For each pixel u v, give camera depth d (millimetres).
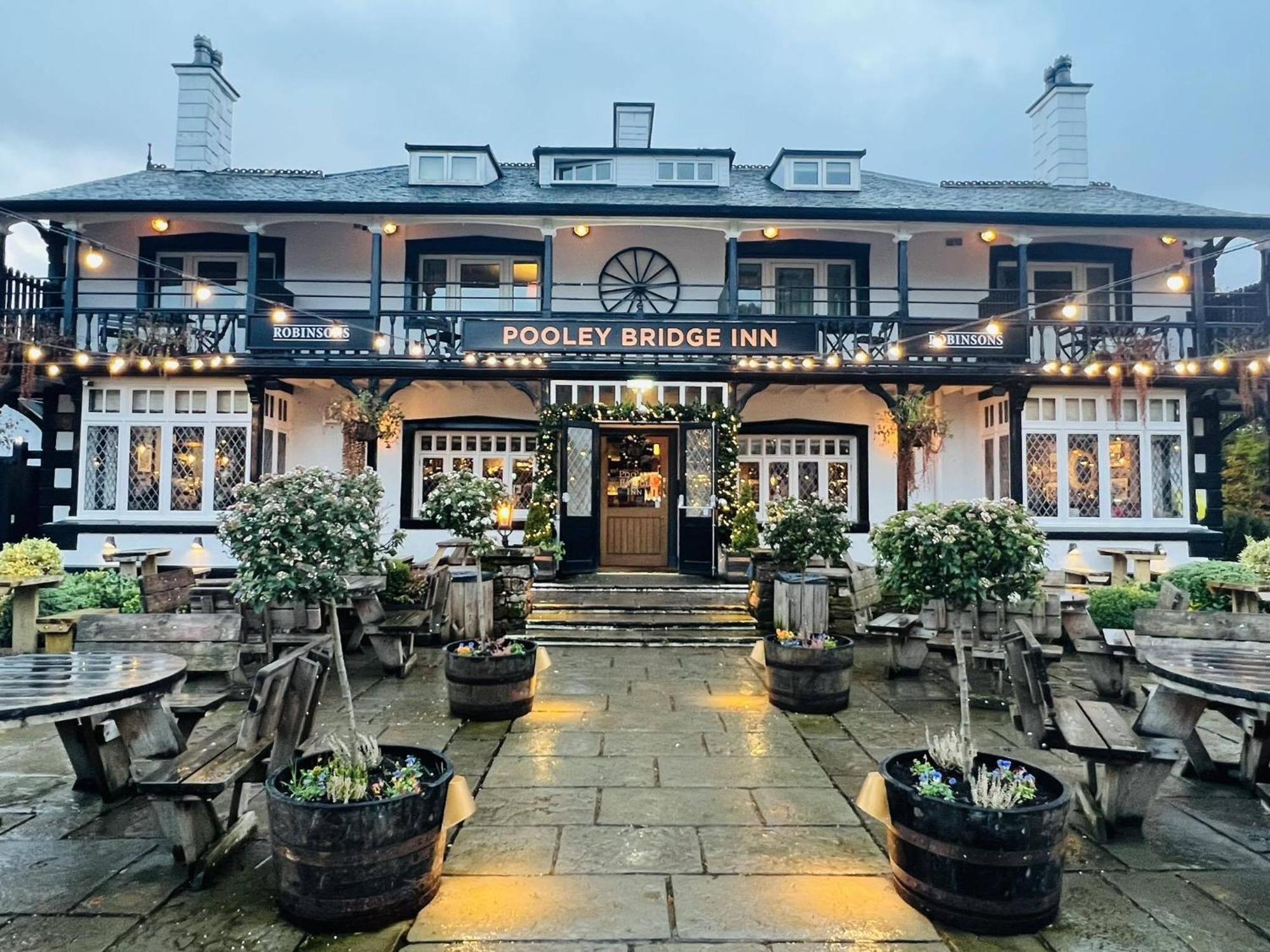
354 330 12219
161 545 12258
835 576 9836
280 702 3988
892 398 12852
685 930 3156
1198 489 13359
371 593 7879
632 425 12688
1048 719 4055
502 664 6195
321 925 3119
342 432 12680
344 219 12484
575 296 14188
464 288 14078
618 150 14555
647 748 5496
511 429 13648
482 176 14414
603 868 3680
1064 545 12547
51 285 13336
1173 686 3998
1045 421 12766
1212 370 12367
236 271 13898
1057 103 15945
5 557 7953
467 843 3943
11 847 3877
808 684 6395
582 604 10156
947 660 7586
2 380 11812
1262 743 4582
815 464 13914
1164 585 6836
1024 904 3107
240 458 12445
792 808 4430
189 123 15031
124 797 4512
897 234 12688
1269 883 3576
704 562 12211
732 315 12547
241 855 3799
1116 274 14070
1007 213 12414
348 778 3316
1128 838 4012
